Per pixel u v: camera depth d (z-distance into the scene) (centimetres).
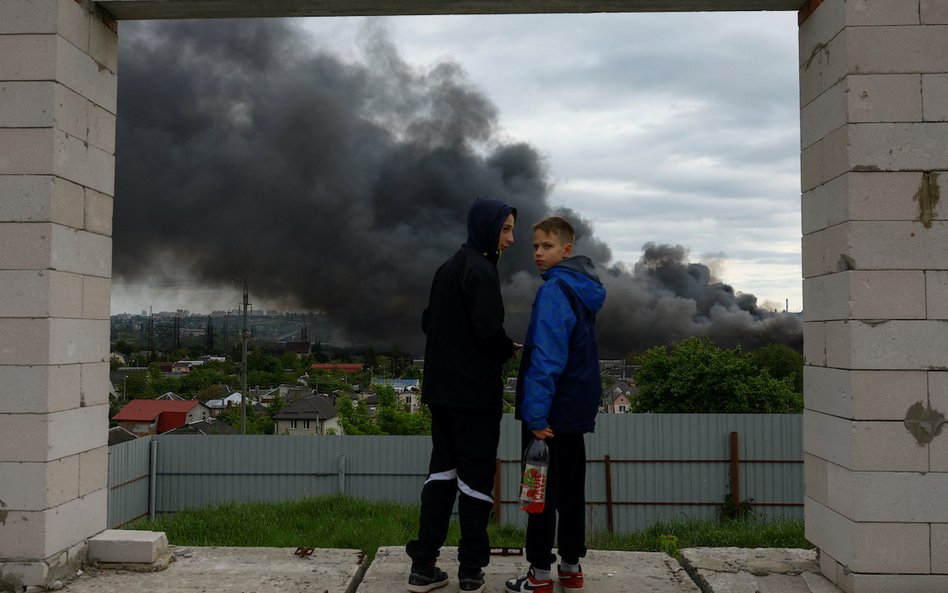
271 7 397
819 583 353
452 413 316
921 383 329
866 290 331
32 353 347
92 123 388
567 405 305
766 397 3228
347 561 398
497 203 317
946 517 325
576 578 335
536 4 396
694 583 360
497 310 302
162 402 5866
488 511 315
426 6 396
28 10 356
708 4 390
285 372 8881
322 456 1850
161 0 391
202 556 406
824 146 361
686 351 3394
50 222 350
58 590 346
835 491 348
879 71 336
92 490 386
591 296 307
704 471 1848
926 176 333
